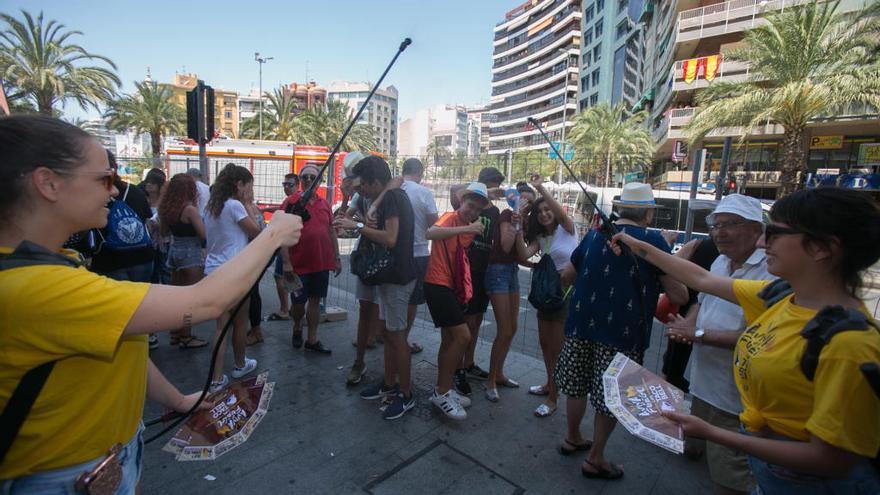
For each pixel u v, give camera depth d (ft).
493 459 9.54
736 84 61.87
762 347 4.58
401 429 10.53
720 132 78.74
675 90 97.19
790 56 54.65
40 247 3.34
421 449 9.78
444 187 33.88
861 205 4.06
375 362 14.37
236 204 12.48
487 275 12.53
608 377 6.11
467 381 13.34
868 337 3.77
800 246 4.30
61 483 3.50
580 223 30.96
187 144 50.01
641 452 10.08
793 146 57.88
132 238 11.91
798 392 4.18
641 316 8.70
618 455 9.95
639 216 8.98
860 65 53.78
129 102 112.47
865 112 70.59
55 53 73.97
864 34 54.13
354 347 15.56
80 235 10.91
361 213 13.11
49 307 3.12
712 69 91.30
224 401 5.01
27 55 72.02
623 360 6.35
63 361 3.32
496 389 12.71
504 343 12.46
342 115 135.74
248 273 3.85
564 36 270.46
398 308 10.97
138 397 4.09
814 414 3.90
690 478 9.19
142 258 12.29
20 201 3.33
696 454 9.73
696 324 8.16
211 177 50.03
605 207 31.24
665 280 8.69
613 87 190.29
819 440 3.85
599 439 8.91
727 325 7.48
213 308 3.61
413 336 17.13
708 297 8.12
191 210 14.08
